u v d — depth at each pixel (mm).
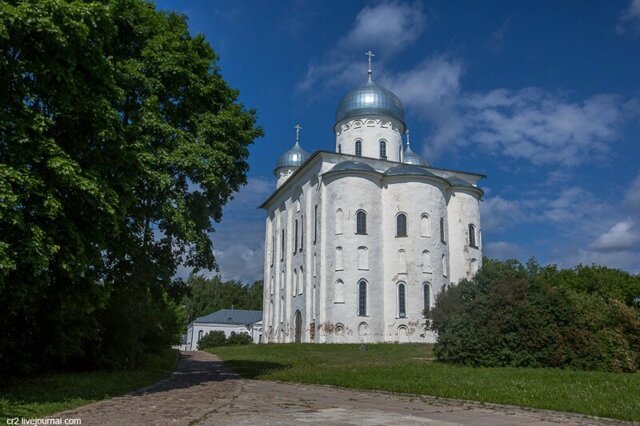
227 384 19531
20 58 13484
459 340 23891
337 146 56969
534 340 22203
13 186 12500
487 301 24109
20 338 17109
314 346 39875
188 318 94562
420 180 46469
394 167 48562
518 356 22312
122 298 22031
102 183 14273
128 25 19703
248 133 22609
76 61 14242
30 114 13133
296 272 51562
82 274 14961
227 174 21688
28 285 13391
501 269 25828
